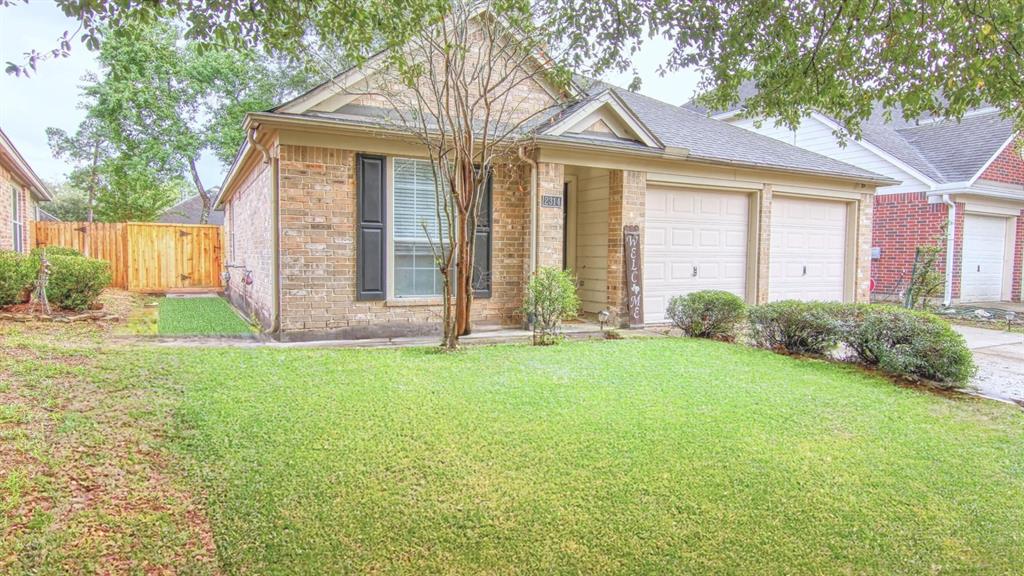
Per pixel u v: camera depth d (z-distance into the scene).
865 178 11.84
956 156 14.74
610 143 9.04
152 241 16.34
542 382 5.68
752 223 11.12
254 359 6.07
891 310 6.96
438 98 6.83
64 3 3.57
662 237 10.30
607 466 3.74
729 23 4.80
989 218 14.92
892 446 4.30
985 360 7.90
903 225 14.40
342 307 8.02
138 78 19.94
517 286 9.18
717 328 8.60
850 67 4.93
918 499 3.48
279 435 4.04
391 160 8.21
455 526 3.01
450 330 7.21
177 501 3.15
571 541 2.90
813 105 5.55
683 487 3.49
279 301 7.79
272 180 7.83
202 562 2.66
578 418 4.62
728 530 3.05
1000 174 14.33
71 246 15.60
